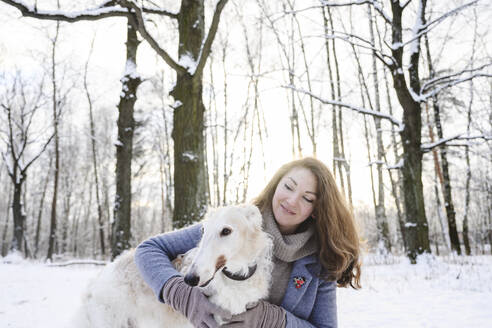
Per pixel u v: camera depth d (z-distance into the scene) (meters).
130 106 11.73
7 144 19.39
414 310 4.76
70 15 6.71
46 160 28.09
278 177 2.17
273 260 1.98
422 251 9.68
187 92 7.19
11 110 20.47
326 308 2.04
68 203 29.36
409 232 9.93
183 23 7.50
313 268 2.02
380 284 6.90
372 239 27.42
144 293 2.35
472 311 4.63
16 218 17.67
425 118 19.12
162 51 6.85
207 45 6.74
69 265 13.33
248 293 1.72
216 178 23.23
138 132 23.69
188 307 1.72
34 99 20.64
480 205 29.28
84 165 30.03
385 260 11.78
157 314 2.32
